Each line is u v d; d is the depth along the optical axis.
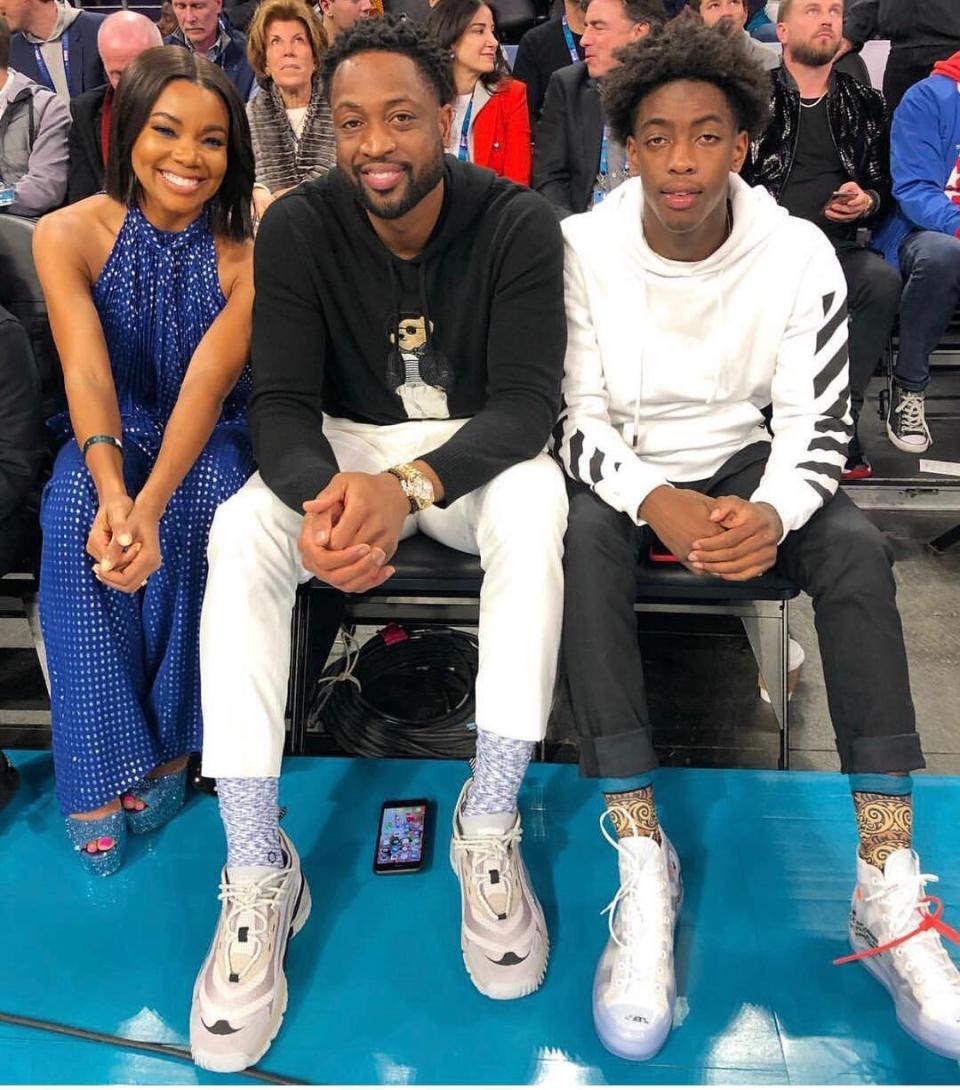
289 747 1.63
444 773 1.58
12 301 1.58
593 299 1.42
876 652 1.19
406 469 1.23
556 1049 1.13
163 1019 1.17
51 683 1.33
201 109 1.31
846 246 2.58
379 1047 1.13
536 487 1.28
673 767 1.66
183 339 1.46
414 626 2.02
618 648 1.22
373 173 1.22
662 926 1.16
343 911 1.31
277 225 1.33
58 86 3.27
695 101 1.22
